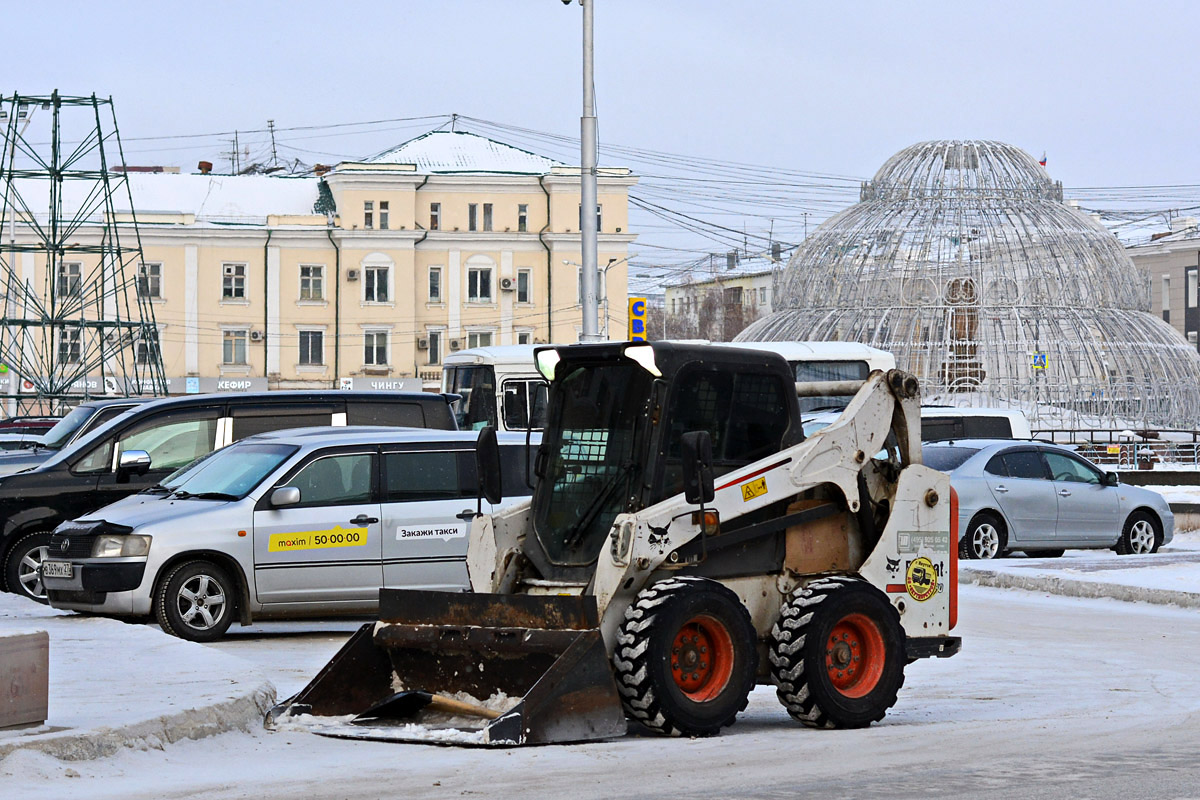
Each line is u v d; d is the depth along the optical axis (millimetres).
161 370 64062
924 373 63406
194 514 15023
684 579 9438
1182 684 12266
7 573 17828
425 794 7555
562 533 10070
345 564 15359
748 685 9562
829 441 10273
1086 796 7414
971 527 23984
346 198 89938
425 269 91875
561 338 93000
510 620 9586
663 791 7578
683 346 9953
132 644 13055
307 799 7449
